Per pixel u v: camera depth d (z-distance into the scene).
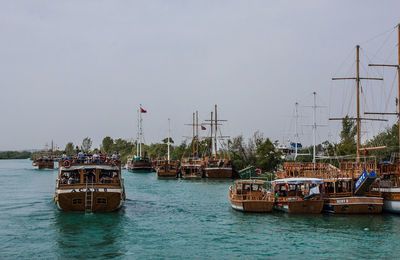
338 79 52.56
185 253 28.91
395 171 45.91
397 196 42.12
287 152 121.25
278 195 46.72
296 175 54.78
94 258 27.56
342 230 35.75
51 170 155.12
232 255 28.44
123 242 31.83
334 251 29.27
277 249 29.89
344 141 92.06
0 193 67.44
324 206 44.53
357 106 51.84
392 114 49.25
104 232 35.06
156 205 52.12
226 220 41.00
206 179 103.88
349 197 42.66
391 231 35.25
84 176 44.53
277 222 39.53
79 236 33.56
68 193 40.44
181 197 61.75
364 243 31.33
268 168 104.88
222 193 68.19
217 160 110.81
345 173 45.56
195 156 130.62
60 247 30.17
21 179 101.81
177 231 35.84
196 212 46.34
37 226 37.31
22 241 31.86
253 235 34.28
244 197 47.88
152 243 31.61
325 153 89.12
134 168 137.88
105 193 41.25
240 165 120.44
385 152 66.50
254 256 28.19
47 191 71.12
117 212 44.00
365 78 51.94
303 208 43.25
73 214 42.19
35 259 27.23
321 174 48.75
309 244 31.20
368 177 40.56
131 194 65.81
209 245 31.06
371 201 42.28
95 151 50.97
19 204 52.59
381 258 27.58
